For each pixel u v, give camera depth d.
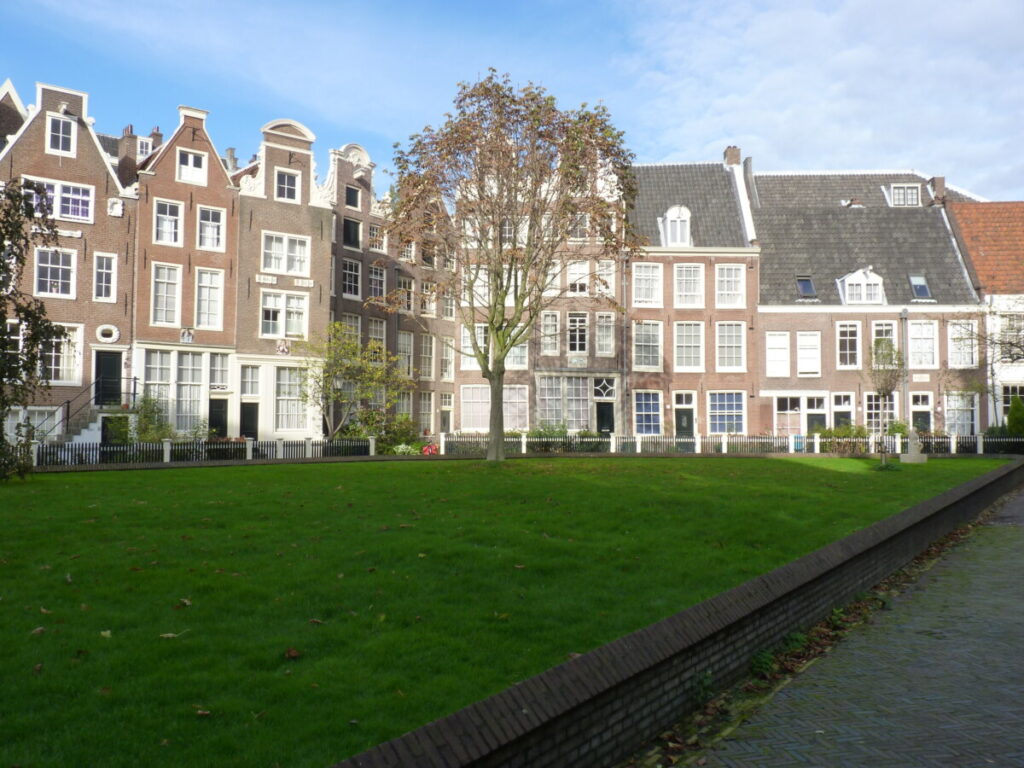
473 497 15.92
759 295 43.34
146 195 32.94
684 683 6.34
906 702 6.71
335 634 6.98
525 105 25.08
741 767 5.46
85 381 31.31
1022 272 43.56
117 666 6.10
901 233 45.47
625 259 40.88
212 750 4.75
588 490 17.11
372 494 16.44
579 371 41.94
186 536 11.27
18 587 8.39
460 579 9.09
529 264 26.25
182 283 33.59
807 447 38.22
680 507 14.76
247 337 34.84
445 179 25.69
